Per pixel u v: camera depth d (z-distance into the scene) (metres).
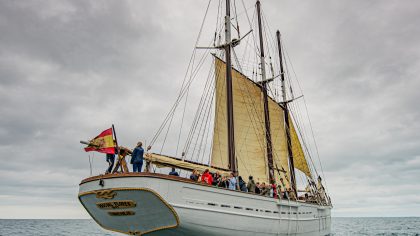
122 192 16.44
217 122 30.70
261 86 36.53
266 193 23.69
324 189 38.84
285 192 25.27
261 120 35.22
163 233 17.69
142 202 16.53
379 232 74.56
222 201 18.48
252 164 32.94
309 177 39.97
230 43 29.52
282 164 38.38
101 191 16.86
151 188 15.97
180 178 16.80
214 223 17.95
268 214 21.70
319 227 32.62
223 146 30.67
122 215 17.59
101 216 18.58
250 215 20.06
